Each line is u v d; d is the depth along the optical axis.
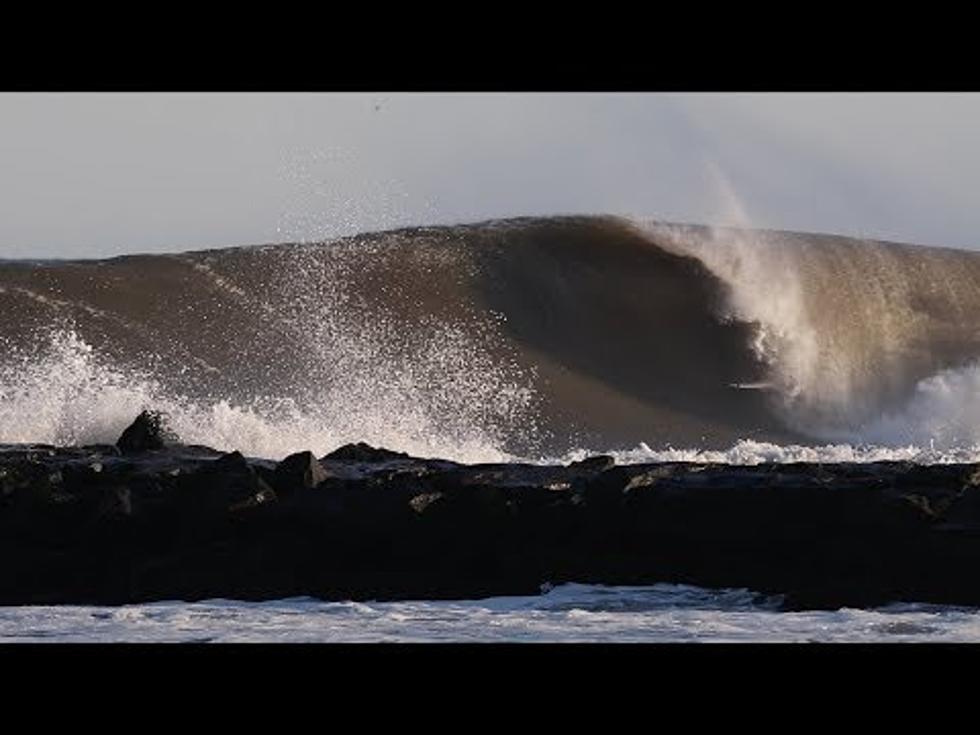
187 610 54.31
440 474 61.44
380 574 57.53
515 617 52.62
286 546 57.81
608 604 55.00
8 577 57.47
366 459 67.44
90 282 118.25
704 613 53.38
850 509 56.84
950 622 51.66
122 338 113.25
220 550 57.56
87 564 57.75
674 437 120.81
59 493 59.06
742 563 56.97
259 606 55.28
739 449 97.88
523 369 121.75
